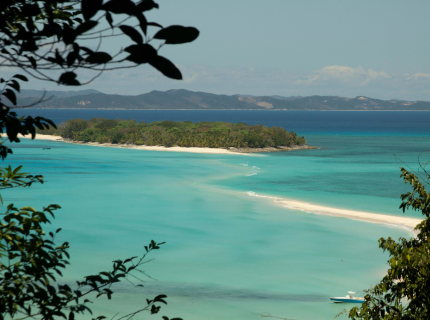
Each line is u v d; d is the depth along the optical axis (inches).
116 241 1841.8
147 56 97.9
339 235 1990.7
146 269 1509.6
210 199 2800.2
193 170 4197.8
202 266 1557.6
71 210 2434.8
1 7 103.3
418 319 331.3
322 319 1112.8
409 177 392.5
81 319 1018.7
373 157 5462.6
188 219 2272.4
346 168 4421.8
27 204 2539.4
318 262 1624.0
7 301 153.8
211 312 1125.7
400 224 2190.0
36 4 106.3
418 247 363.9
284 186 3353.8
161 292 1289.4
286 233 2021.4
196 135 6683.1
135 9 93.0
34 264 161.0
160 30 97.1
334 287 1378.0
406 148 6776.6
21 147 6382.9
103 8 92.4
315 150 6461.6
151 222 2199.8
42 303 162.1
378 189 3240.7
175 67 99.5
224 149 6200.8
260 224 2182.6
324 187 3321.9
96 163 4704.7
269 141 6692.9
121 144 6752.0
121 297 1219.2
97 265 1510.8
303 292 1328.7
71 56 98.1
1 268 161.8
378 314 361.4
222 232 2030.0
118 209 2490.2
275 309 1169.4
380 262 1631.4
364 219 2295.8
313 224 2186.3
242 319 1105.4
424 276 334.0
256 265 1588.3
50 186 3223.4
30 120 129.4
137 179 3619.6
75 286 1273.4
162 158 5211.6
